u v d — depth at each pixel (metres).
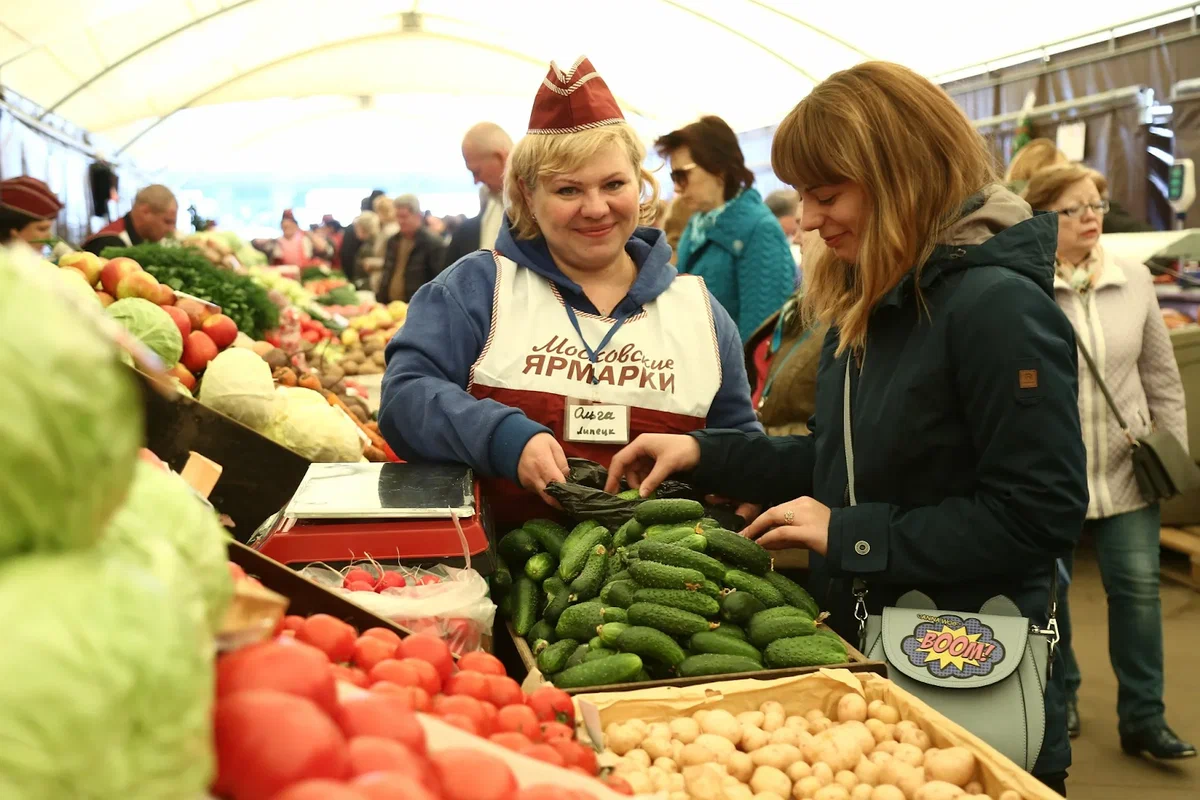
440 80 17.80
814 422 2.88
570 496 2.49
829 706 1.96
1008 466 2.04
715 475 2.71
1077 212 4.05
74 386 0.60
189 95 15.98
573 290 2.94
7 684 0.56
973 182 2.14
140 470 0.91
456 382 2.90
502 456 2.62
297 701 0.78
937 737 1.82
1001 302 2.04
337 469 2.71
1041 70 9.31
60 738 0.57
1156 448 3.93
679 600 2.11
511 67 17.02
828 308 2.48
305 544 2.22
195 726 0.64
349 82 17.45
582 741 1.50
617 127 2.79
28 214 4.04
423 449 2.80
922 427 2.15
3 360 0.58
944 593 2.21
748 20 11.66
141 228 7.46
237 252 7.70
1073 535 2.04
